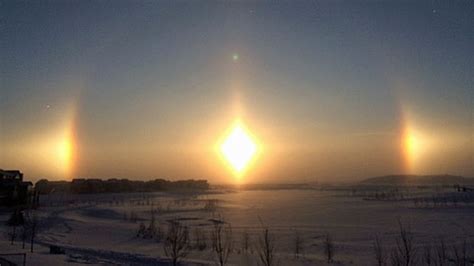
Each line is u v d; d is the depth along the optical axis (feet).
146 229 186.60
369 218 229.86
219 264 103.81
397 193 478.18
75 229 197.26
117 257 113.29
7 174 285.43
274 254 117.70
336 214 259.80
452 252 118.21
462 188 471.21
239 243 140.15
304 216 250.57
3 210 258.78
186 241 136.98
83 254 116.06
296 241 132.77
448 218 218.79
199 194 601.62
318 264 104.22
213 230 177.68
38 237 163.94
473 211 255.91
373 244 134.10
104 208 310.04
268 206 347.15
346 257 114.21
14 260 92.99
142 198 460.55
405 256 100.07
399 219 217.15
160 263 105.81
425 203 327.67
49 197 448.24
